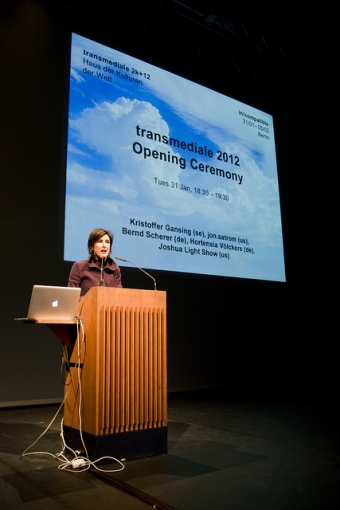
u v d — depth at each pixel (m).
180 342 4.33
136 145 4.16
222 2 4.59
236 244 4.83
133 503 1.53
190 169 4.54
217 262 4.62
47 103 3.81
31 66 3.78
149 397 2.11
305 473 1.89
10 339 3.43
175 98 4.59
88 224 3.76
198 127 4.72
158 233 4.17
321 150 5.98
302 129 5.94
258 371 4.91
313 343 5.47
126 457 2.01
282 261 5.28
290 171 5.70
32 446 2.28
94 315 1.99
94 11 4.21
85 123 3.89
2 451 2.18
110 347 2.00
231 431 2.71
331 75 5.68
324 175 5.95
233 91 5.23
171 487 1.68
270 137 5.52
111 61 4.18
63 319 1.89
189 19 4.75
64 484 1.70
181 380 4.30
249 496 1.61
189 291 4.43
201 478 1.79
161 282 4.21
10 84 3.66
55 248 3.68
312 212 5.79
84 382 2.02
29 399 3.45
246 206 5.02
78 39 4.00
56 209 3.74
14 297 3.47
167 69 4.60
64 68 3.95
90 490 1.64
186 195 4.46
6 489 1.65
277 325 5.16
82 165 3.81
